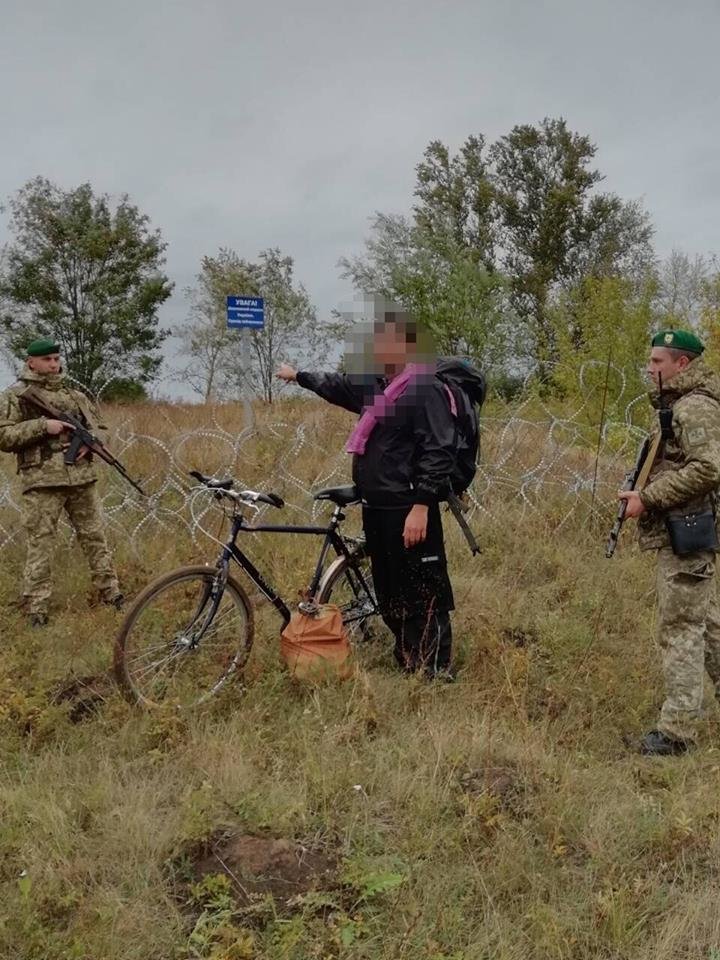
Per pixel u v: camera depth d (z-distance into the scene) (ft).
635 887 9.21
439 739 11.94
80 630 15.96
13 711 12.87
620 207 113.70
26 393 17.19
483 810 10.41
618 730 12.95
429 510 13.97
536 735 12.27
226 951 8.14
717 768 11.51
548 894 9.30
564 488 24.54
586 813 10.62
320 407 36.52
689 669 12.12
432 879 9.41
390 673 14.83
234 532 13.79
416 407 13.24
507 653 14.97
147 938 8.56
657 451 12.07
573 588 18.88
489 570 20.66
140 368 93.56
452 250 51.08
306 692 13.69
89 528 18.12
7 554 20.86
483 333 46.78
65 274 91.35
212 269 75.82
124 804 10.63
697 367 11.84
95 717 13.05
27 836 9.99
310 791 10.93
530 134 112.37
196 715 13.04
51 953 8.31
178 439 23.85
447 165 111.34
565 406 30.63
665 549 12.15
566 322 34.35
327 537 14.87
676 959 8.46
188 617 13.64
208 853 9.87
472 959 8.29
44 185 90.58
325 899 8.98
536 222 114.21
